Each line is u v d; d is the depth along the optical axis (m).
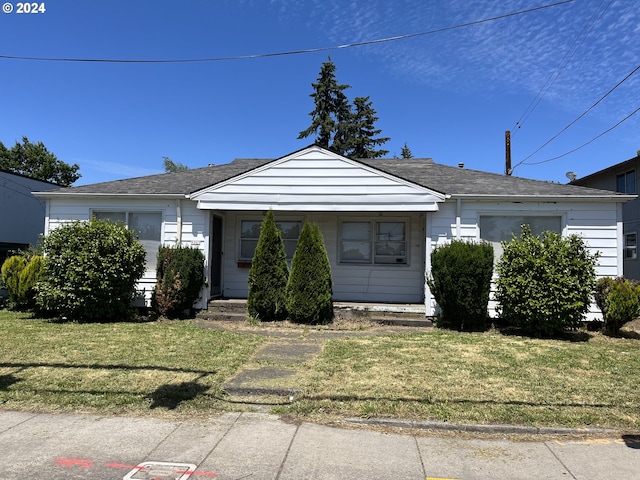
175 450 3.76
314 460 3.61
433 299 9.94
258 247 9.88
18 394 4.95
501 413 4.54
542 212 9.96
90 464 3.50
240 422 4.38
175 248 10.20
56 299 9.32
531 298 8.47
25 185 16.41
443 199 9.93
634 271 19.39
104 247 9.40
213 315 10.02
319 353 6.96
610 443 4.02
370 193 10.17
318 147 10.37
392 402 4.80
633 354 7.25
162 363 6.21
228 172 13.20
